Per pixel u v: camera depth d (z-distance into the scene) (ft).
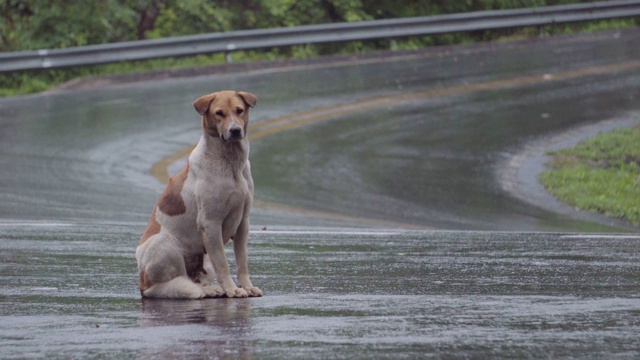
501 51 103.04
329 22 116.06
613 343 19.38
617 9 114.21
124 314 22.62
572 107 80.12
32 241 37.73
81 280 28.17
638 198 57.36
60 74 92.43
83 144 66.90
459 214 53.11
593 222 52.49
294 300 24.57
